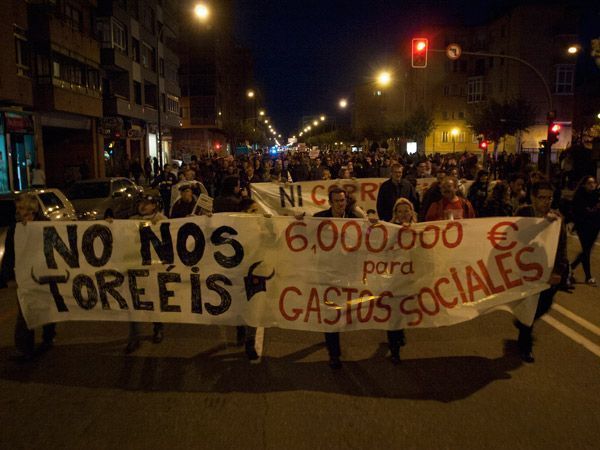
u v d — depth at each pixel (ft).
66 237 20.15
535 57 200.03
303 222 19.48
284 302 19.67
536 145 199.52
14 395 16.49
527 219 19.54
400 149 231.50
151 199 20.54
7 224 38.83
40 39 88.33
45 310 20.25
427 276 19.54
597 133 122.21
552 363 18.89
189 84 262.47
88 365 18.88
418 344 21.02
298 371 18.24
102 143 121.60
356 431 14.12
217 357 19.60
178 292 20.12
